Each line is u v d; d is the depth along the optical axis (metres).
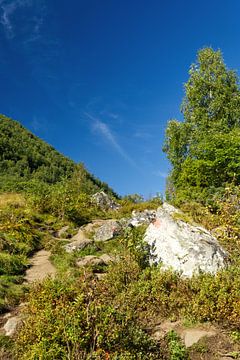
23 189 43.03
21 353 9.28
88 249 19.44
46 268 17.20
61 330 8.66
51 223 25.45
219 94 37.41
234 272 12.45
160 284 12.55
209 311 10.93
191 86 38.31
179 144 37.38
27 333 9.39
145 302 12.01
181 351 9.59
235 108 36.84
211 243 14.22
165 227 15.20
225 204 15.13
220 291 11.26
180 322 11.02
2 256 16.92
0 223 22.30
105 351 8.52
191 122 37.47
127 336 9.07
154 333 10.58
